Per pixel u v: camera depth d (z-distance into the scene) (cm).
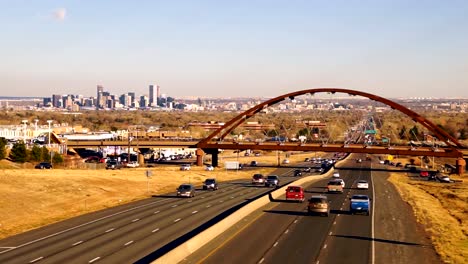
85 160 16025
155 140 17850
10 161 13038
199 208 6662
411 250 4297
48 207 6775
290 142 17875
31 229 5022
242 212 5838
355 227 5331
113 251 3919
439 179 13025
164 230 4922
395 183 11806
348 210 6681
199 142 16550
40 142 17525
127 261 3578
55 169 11819
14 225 5294
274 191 8112
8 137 19725
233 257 3812
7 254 3816
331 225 5416
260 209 6581
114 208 6719
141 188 9531
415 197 8962
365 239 4678
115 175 11075
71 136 19800
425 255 4141
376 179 12669
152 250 3959
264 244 4325
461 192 10238
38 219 5784
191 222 5441
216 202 7375
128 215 6012
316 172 14788
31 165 12712
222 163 17962
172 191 9194
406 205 7631
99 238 4488
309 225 5372
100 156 18538
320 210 6022
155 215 6000
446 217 6731
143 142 17138
